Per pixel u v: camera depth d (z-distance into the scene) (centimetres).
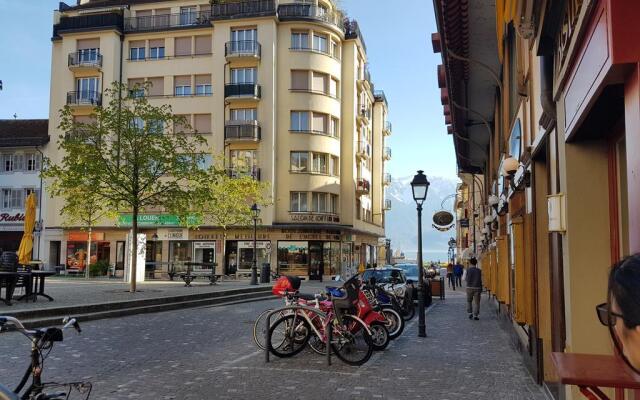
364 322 949
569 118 511
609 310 175
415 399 678
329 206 4697
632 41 311
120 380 767
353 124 4984
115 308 1573
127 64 4806
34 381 473
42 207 4866
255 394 696
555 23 532
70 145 2039
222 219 4125
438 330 1387
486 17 1179
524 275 894
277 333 971
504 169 1029
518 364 911
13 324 465
